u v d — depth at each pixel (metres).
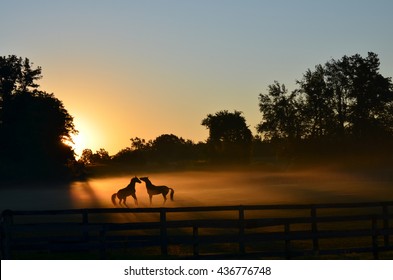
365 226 34.03
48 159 128.38
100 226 19.55
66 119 139.00
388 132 126.19
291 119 131.12
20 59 137.00
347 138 127.75
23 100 131.50
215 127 188.88
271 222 20.12
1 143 127.25
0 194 95.75
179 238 19.77
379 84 128.12
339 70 129.62
